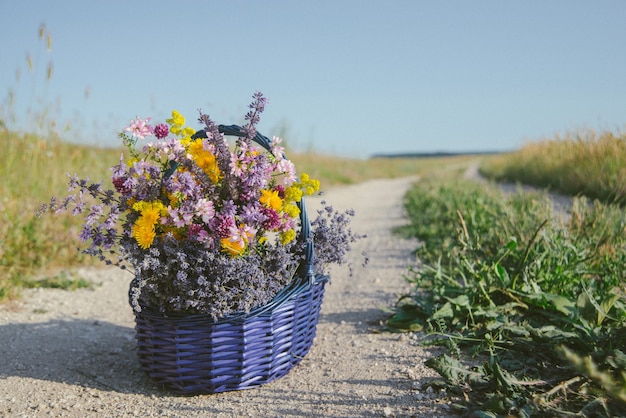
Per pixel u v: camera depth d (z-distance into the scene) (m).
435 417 2.38
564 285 3.71
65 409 2.72
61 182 7.18
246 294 2.71
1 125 7.30
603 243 4.20
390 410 2.47
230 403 2.71
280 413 2.55
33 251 5.73
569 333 2.89
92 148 9.23
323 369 3.10
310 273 3.00
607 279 3.92
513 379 2.52
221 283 2.71
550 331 3.01
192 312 2.76
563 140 16.42
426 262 5.93
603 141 12.99
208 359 2.75
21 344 3.63
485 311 3.34
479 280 3.72
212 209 2.68
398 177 34.38
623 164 10.95
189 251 2.73
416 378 2.83
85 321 4.25
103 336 3.90
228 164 2.76
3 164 7.11
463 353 3.13
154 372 2.89
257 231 2.86
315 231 3.19
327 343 3.58
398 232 8.28
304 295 3.03
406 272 5.57
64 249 5.90
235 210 2.81
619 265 4.02
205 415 2.59
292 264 2.96
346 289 5.07
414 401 2.56
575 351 2.86
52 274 5.64
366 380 2.87
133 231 2.70
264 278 2.82
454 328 3.51
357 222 9.92
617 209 5.32
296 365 3.18
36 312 4.38
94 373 3.20
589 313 3.17
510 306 3.44
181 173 2.75
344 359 3.23
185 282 2.64
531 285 3.63
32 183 6.83
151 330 2.80
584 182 11.24
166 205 2.82
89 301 4.82
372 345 3.44
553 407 2.30
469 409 2.35
